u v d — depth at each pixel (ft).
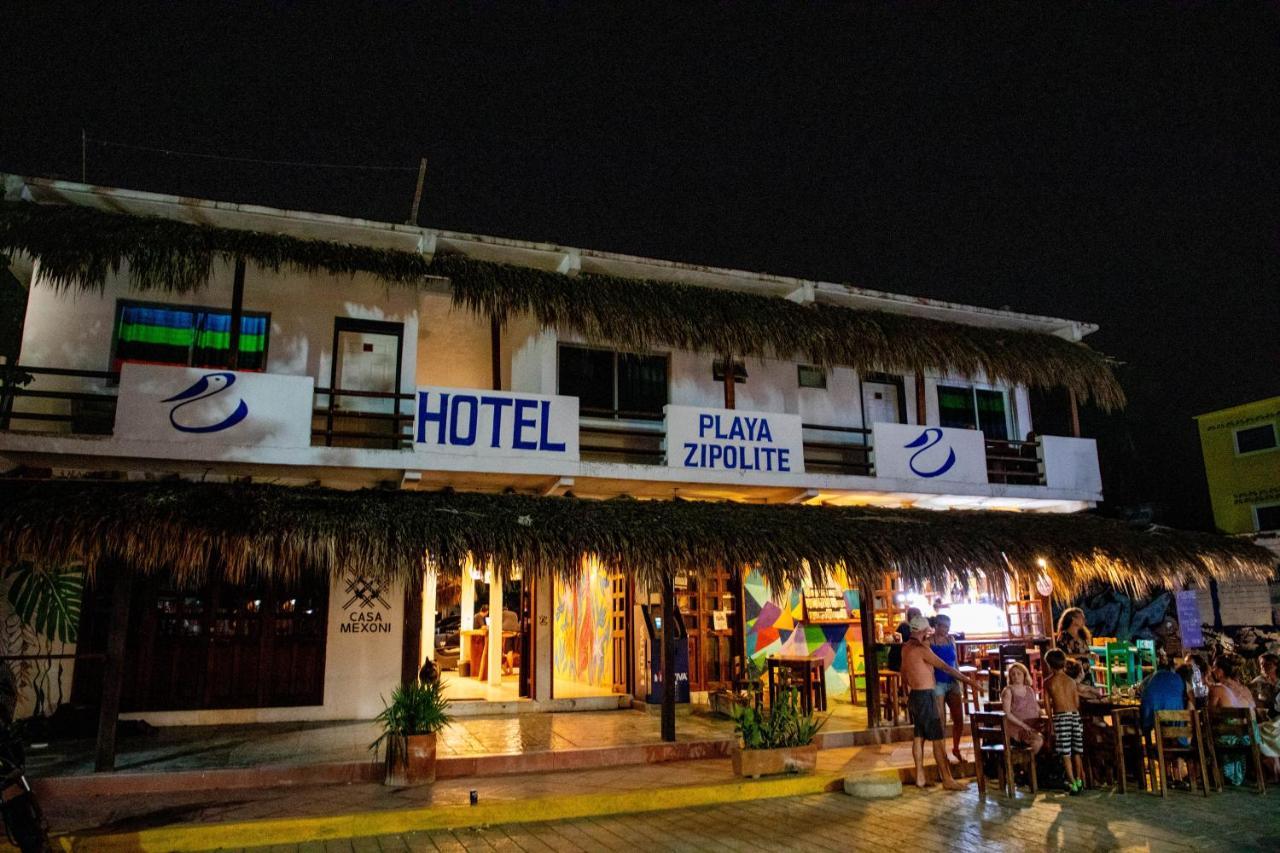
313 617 43.75
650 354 49.78
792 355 47.55
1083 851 24.71
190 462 37.14
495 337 43.93
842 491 47.75
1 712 21.86
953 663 37.27
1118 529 50.75
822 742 39.81
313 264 40.40
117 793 30.66
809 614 52.54
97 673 40.22
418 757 32.32
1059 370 54.29
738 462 45.27
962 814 29.14
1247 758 34.50
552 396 42.14
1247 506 80.74
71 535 30.78
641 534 37.55
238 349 40.37
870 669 41.86
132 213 40.93
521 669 49.14
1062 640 47.91
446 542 34.37
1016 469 56.18
